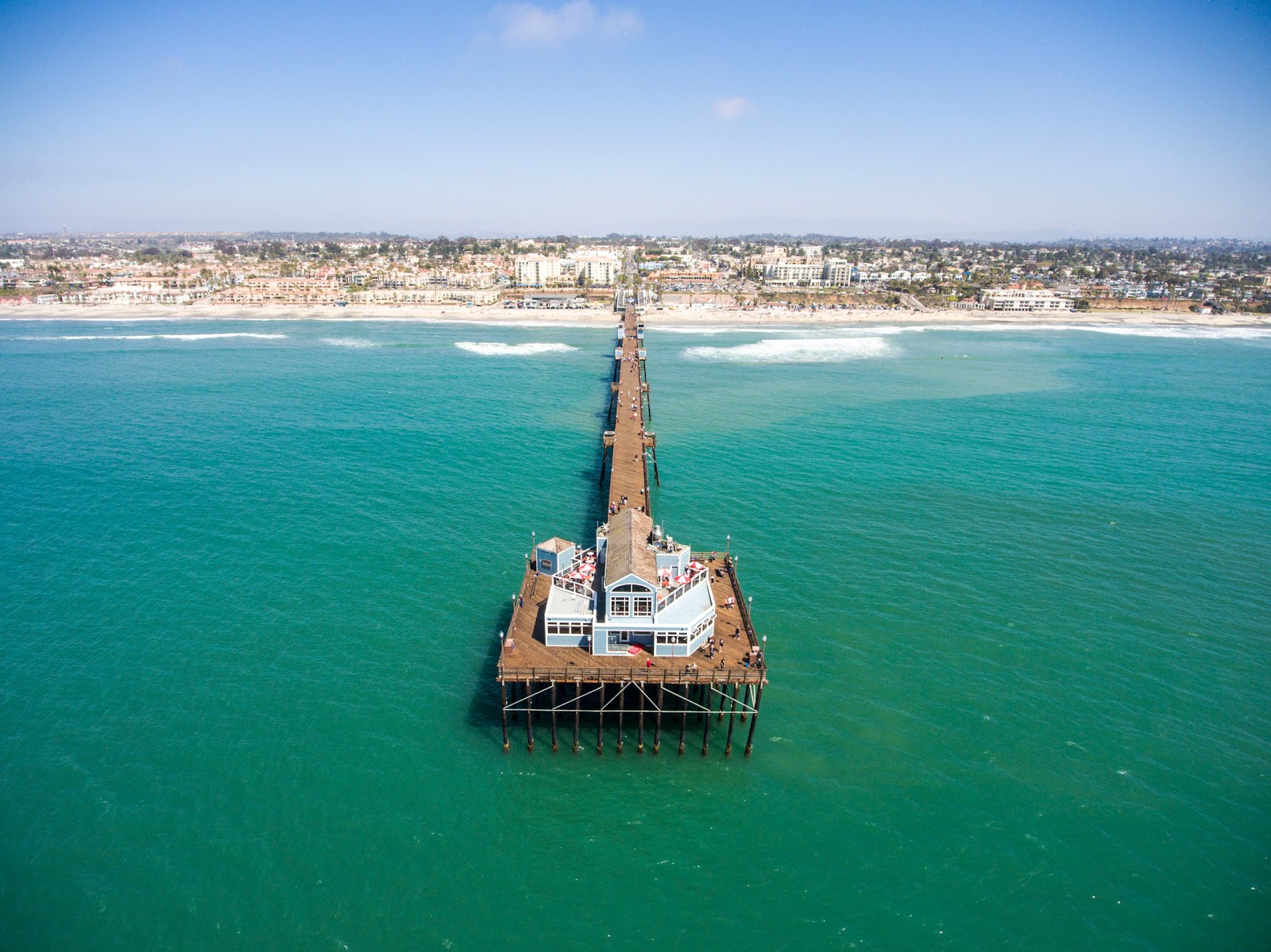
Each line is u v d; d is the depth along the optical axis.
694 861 38.09
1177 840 39.12
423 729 46.72
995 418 120.62
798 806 41.53
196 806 40.44
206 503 79.31
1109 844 38.91
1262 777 43.38
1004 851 38.47
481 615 58.56
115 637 54.91
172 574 64.06
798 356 184.12
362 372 152.50
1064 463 96.62
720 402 130.38
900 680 51.41
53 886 35.75
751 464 94.56
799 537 72.50
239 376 146.50
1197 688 51.09
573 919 34.97
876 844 39.03
